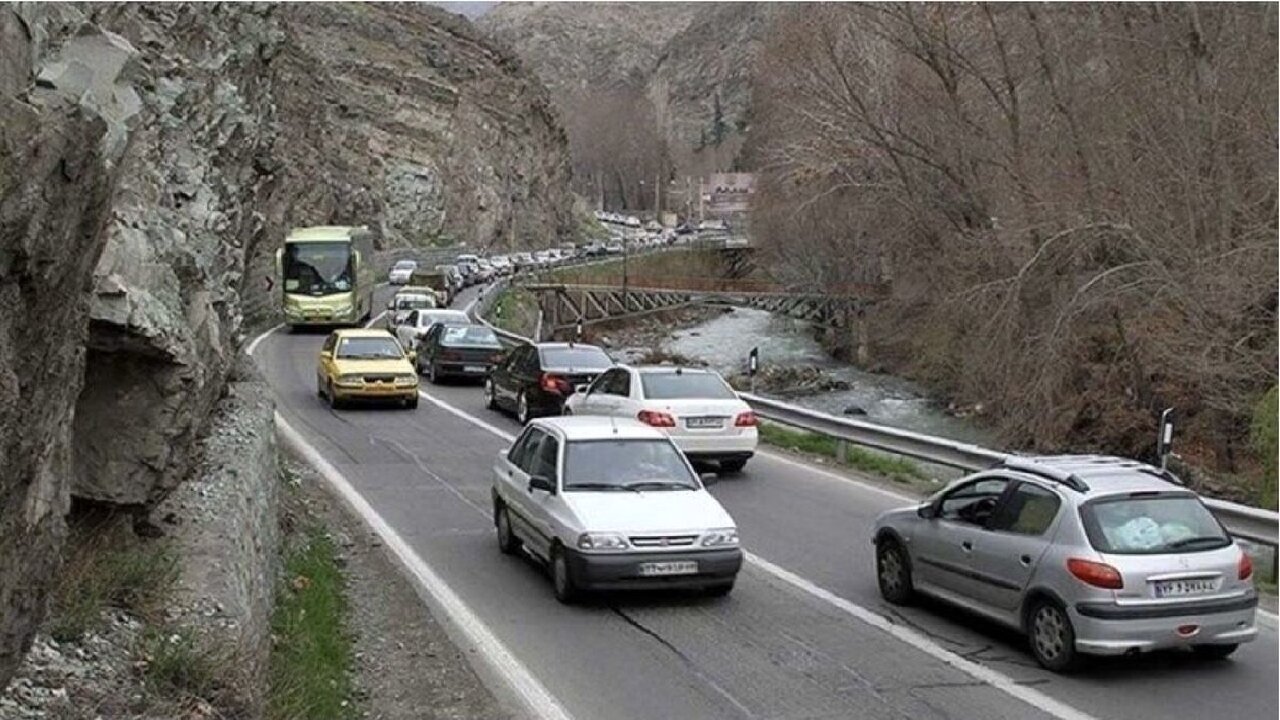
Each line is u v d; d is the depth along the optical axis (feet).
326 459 63.05
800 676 31.30
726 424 61.11
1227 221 98.84
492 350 101.76
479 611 36.81
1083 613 30.73
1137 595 30.50
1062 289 107.45
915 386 159.12
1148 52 111.55
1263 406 79.77
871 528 49.75
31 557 16.63
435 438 71.87
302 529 45.27
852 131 137.28
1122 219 104.58
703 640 34.32
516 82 392.06
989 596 34.14
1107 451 100.78
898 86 135.13
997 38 124.47
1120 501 31.94
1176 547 31.27
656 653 33.06
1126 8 114.11
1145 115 109.70
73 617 23.08
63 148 15.08
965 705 29.25
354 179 283.18
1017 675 31.50
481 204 343.05
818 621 36.42
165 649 22.80
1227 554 31.48
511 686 30.30
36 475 16.49
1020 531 33.40
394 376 83.56
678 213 615.98
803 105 143.54
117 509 28.96
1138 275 100.83
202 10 95.25
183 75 77.56
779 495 57.00
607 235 478.18
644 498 38.65
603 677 31.04
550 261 311.06
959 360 130.11
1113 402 102.94
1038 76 124.06
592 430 41.55
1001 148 127.95
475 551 44.52
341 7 331.98
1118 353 104.78
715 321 270.26
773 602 38.47
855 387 158.92
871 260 182.09
